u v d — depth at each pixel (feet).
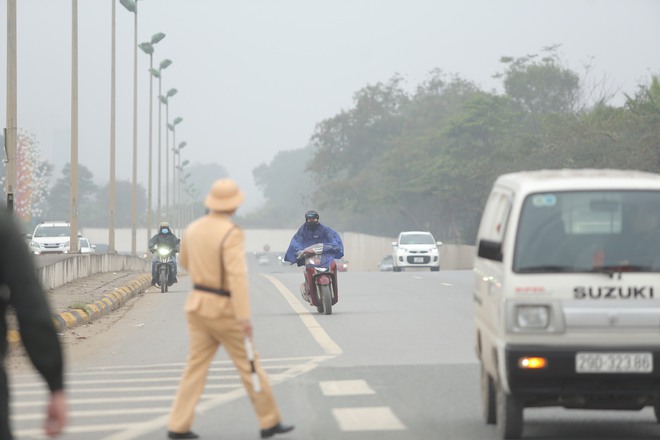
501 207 76.69
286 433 75.36
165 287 268.62
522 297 69.62
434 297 221.87
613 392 68.95
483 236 81.51
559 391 69.00
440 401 89.35
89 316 177.17
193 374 73.26
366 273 358.64
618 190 72.33
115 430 77.05
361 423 79.41
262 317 177.06
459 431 76.33
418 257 423.64
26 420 81.97
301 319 170.71
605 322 69.05
